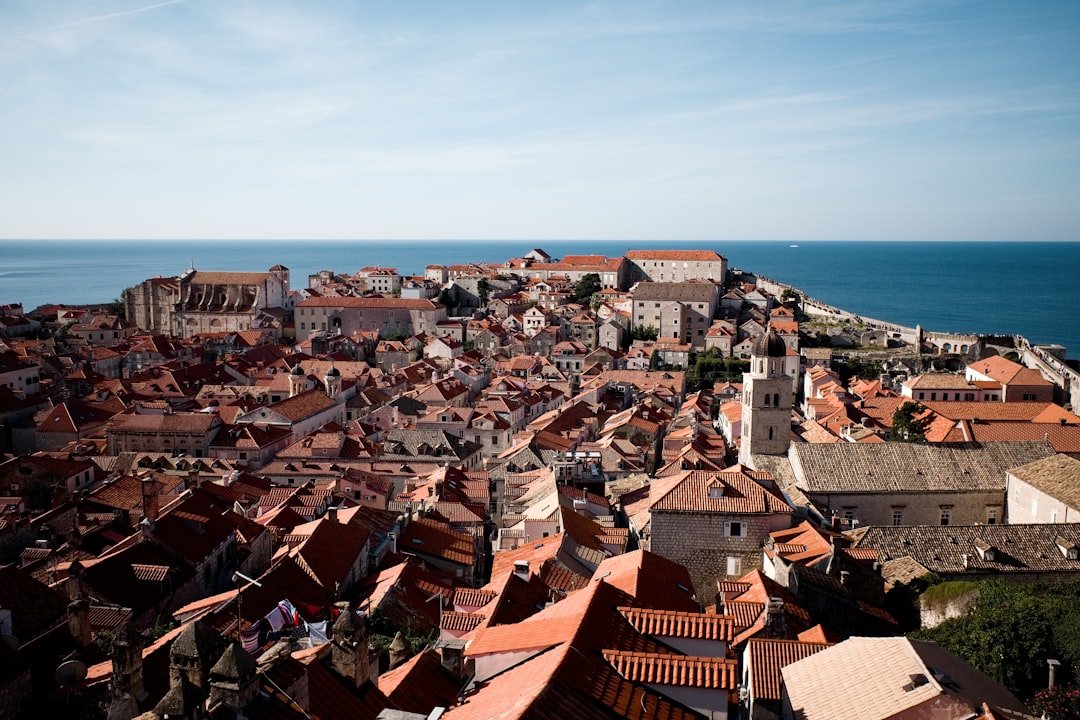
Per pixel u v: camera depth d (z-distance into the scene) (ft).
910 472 298.76
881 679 114.93
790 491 295.28
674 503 241.35
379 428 513.04
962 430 362.12
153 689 124.16
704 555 240.73
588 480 342.44
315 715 99.40
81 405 519.19
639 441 447.42
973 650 169.07
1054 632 168.04
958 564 228.02
